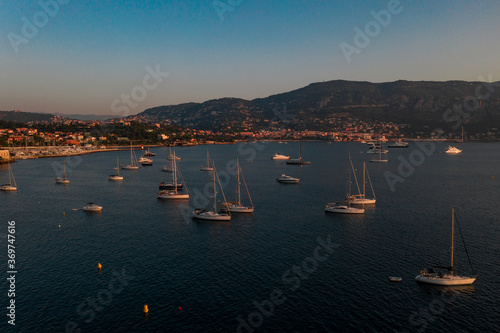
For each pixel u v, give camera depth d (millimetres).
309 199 128750
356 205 116125
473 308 50312
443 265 64812
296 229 88562
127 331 45469
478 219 96500
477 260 67062
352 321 47531
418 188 149625
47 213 106625
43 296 54188
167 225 93125
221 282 58750
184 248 75125
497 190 143750
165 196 129250
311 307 50938
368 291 55406
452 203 118188
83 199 129125
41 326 46438
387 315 48781
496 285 56906
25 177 187625
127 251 73250
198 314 49250
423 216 100562
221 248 75000
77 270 63625
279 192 144125
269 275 61344
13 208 113688
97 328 46094
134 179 183500
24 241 79750
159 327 46312
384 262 66438
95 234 85188
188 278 60281
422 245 75562
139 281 59125
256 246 76125
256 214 105000
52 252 72688
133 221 97312
